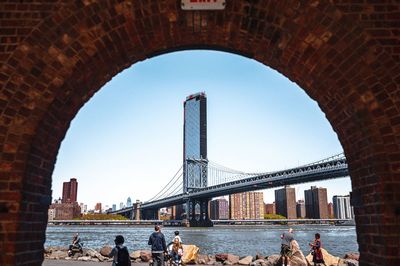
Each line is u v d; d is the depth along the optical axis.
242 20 5.35
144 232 112.88
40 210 5.51
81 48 5.24
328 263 15.59
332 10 5.04
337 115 5.91
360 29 5.04
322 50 5.31
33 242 5.25
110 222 171.12
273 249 44.81
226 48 6.07
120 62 5.91
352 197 5.99
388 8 5.09
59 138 5.88
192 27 5.50
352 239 74.75
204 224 138.62
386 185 4.94
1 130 4.95
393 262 4.79
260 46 5.77
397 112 4.98
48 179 5.78
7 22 5.07
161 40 5.74
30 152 5.06
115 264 8.18
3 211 4.75
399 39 5.04
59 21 5.07
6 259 4.64
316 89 5.96
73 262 16.59
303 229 152.00
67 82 5.32
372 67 5.05
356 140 5.62
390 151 4.98
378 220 5.04
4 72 5.01
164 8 5.18
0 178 4.84
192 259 16.67
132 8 5.12
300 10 5.06
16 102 5.02
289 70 6.02
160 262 11.44
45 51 5.10
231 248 46.44
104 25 5.20
